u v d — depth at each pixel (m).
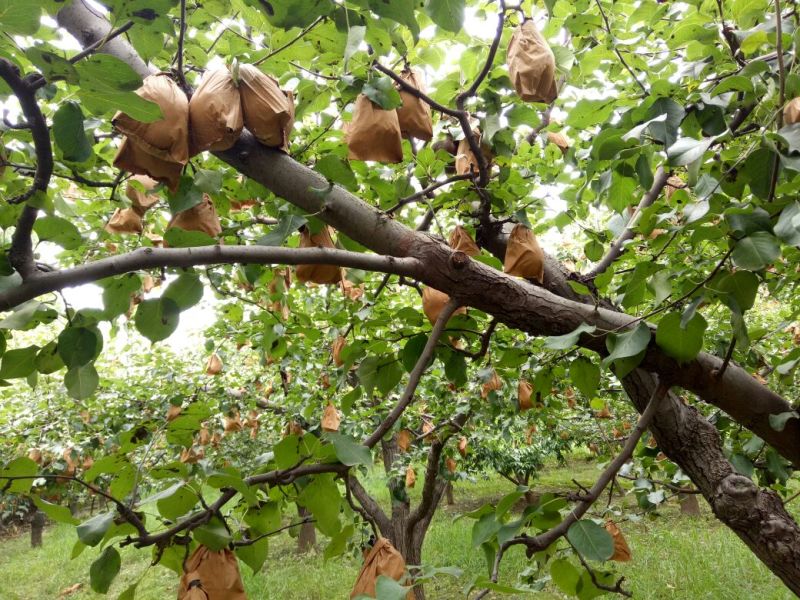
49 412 5.52
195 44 1.71
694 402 3.55
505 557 7.35
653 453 2.45
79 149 0.97
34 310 1.20
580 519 1.19
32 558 11.93
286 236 1.36
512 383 4.19
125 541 1.05
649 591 5.92
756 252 1.02
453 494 14.05
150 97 1.07
